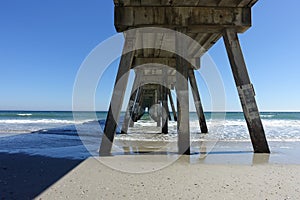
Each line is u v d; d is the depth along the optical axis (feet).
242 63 13.91
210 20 13.93
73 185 8.69
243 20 14.03
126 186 8.52
